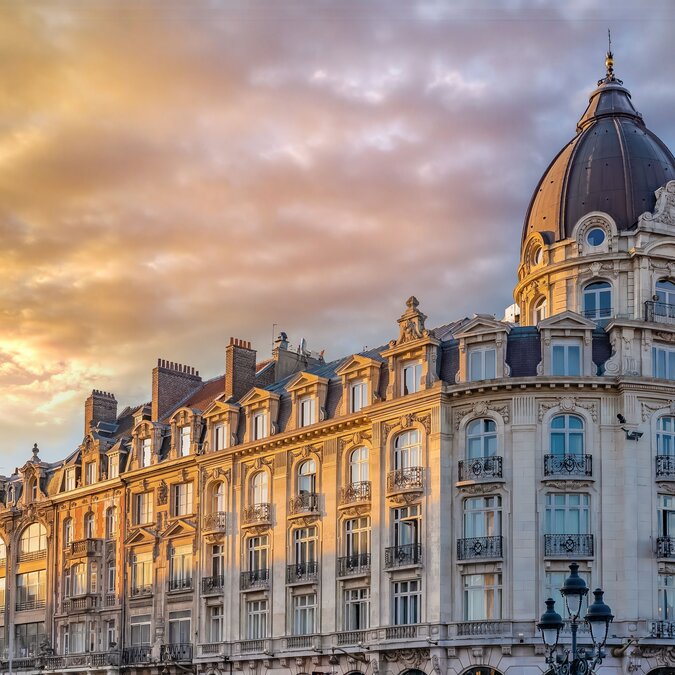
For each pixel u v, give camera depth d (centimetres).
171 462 7900
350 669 6544
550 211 6825
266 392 7331
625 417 6091
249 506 7275
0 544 9412
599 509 6050
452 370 6400
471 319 6353
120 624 8075
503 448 6147
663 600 6009
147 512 8150
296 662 6819
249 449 7338
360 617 6619
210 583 7450
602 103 7038
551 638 3856
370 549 6538
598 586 5978
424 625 6166
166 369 8519
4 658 9081
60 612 8656
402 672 6256
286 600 6956
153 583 7894
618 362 6169
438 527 6206
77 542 8538
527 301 6844
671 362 6284
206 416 7700
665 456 6119
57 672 8325
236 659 7138
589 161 6788
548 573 6012
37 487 9144
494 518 6116
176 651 7525
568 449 6116
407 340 6544
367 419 6681
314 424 6956
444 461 6269
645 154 6756
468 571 6131
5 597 9200
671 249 6500
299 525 6975
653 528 6047
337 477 6831
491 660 5969
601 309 6506
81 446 8906
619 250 6494
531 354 6222
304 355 8269
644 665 5884
